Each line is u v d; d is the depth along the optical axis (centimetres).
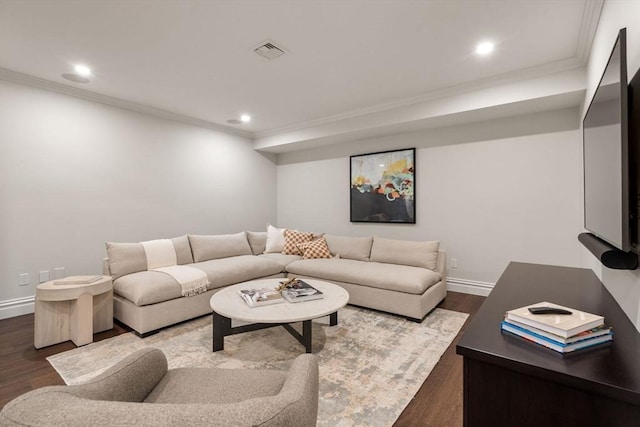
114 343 249
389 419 161
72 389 82
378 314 317
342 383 193
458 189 395
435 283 337
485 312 134
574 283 182
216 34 235
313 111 419
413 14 210
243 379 120
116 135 378
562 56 268
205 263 355
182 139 446
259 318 209
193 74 305
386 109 393
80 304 245
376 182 461
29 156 315
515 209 358
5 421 59
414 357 226
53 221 331
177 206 441
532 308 114
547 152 339
